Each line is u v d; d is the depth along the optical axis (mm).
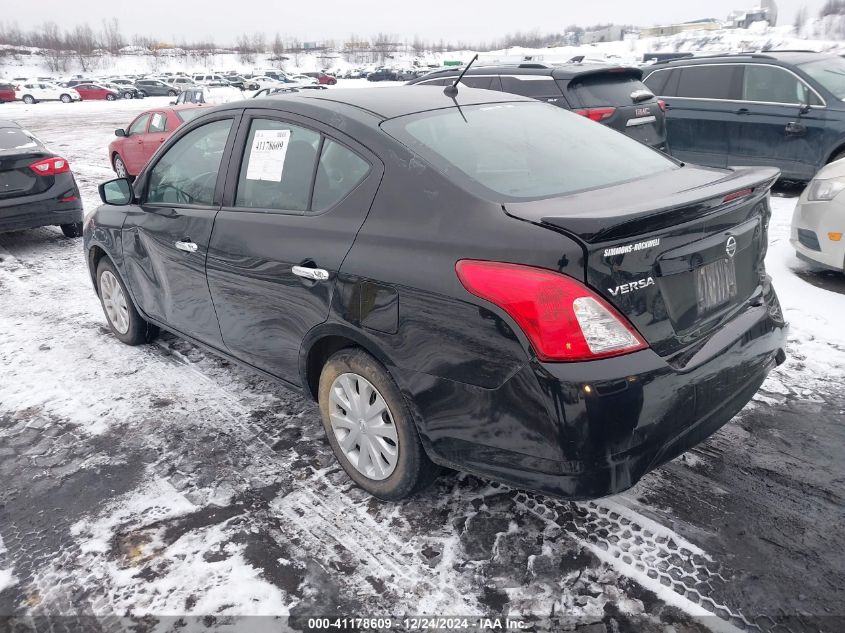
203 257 3289
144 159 11680
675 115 9094
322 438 3268
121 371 4117
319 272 2607
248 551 2508
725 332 2383
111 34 132250
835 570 2299
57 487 2963
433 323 2236
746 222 2492
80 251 7164
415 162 2473
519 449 2129
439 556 2439
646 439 2072
